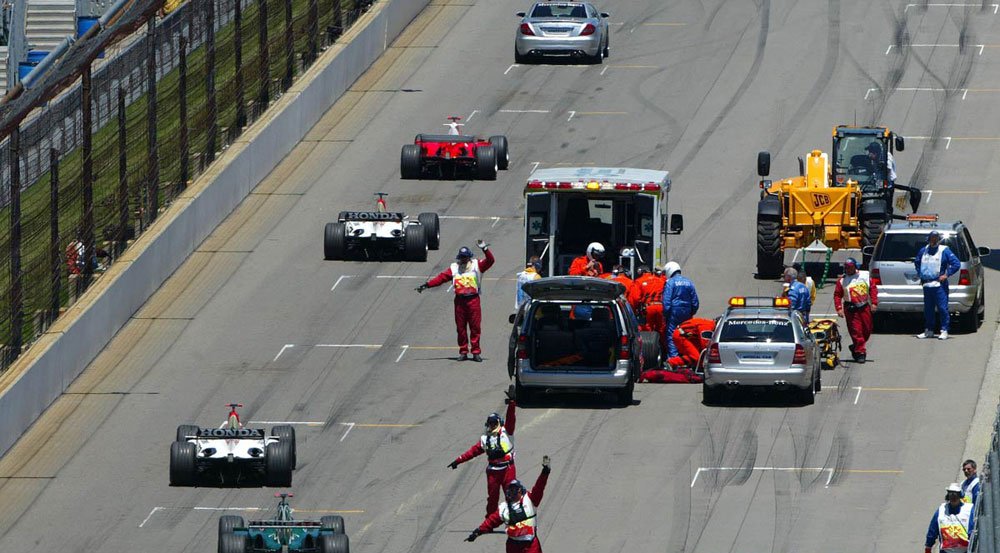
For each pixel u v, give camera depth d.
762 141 182.62
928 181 170.50
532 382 116.44
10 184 126.00
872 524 99.00
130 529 102.56
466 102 197.50
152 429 119.69
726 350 115.94
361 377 126.75
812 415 116.12
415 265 152.38
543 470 90.00
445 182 174.50
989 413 115.81
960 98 193.25
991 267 149.38
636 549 96.50
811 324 126.50
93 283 138.38
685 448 110.81
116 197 149.25
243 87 175.88
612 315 115.94
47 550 100.50
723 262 151.62
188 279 150.38
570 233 131.62
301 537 90.94
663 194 131.12
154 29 153.25
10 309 125.06
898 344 131.25
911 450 109.88
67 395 126.81
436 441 113.94
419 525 100.94
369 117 193.88
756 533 98.19
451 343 133.75
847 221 144.12
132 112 167.00
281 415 120.00
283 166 179.88
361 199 169.88
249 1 193.62
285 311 142.00
